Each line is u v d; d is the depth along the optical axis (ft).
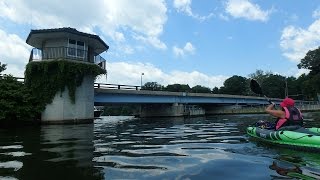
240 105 213.05
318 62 261.85
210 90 322.14
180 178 19.35
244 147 31.09
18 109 70.23
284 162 23.34
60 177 19.83
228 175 19.88
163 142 37.09
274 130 33.76
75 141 39.01
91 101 84.94
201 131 51.98
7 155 28.22
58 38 88.48
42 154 28.66
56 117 78.33
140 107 157.89
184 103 150.82
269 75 335.88
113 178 19.52
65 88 79.46
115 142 37.63
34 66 78.79
